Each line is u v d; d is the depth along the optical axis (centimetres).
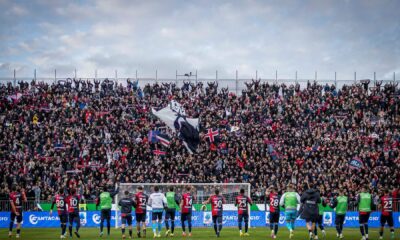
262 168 4684
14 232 3519
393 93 6475
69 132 5294
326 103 6112
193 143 5138
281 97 6500
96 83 6512
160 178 4519
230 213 4053
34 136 5191
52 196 4209
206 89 6569
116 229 3756
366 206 2931
